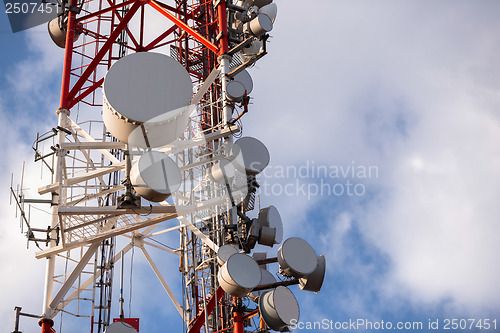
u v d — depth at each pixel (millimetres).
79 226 20812
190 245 27719
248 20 25953
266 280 22766
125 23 25125
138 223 21922
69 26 25453
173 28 29344
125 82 19469
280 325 20500
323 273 21578
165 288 28766
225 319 24016
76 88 24266
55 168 22203
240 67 25422
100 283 26422
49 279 22391
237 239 23250
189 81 19875
